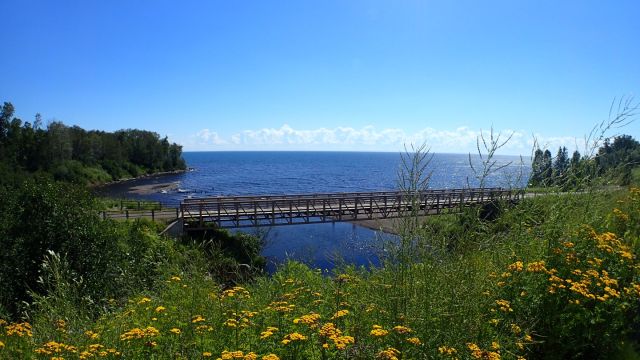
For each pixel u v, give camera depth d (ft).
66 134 237.66
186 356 10.42
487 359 8.96
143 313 14.30
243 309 13.69
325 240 61.16
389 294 10.83
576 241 13.37
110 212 67.62
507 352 9.78
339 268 16.39
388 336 9.76
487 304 10.98
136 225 49.24
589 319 11.08
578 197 15.31
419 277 10.77
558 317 11.18
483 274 11.50
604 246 12.66
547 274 11.60
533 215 14.03
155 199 159.02
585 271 12.12
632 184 18.38
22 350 11.88
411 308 10.30
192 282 16.61
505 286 11.85
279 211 63.87
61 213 31.60
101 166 263.90
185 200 63.72
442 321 9.98
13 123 222.28
